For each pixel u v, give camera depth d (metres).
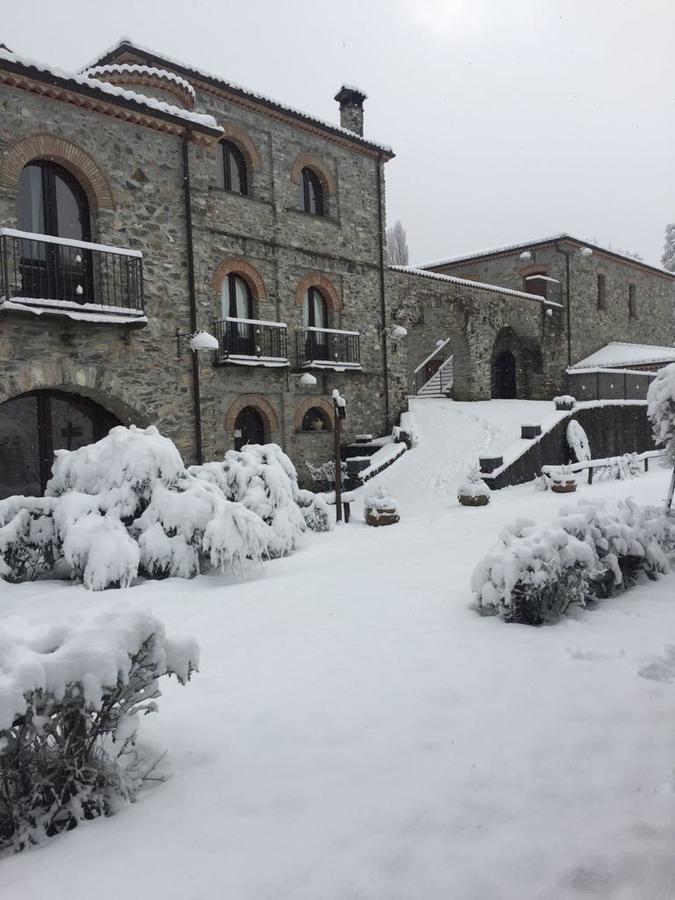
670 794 2.79
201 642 5.24
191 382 13.66
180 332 13.39
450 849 2.48
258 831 2.64
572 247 27.36
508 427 18.48
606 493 13.62
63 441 12.68
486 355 23.08
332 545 9.62
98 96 11.82
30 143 11.27
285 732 3.53
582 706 3.66
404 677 4.20
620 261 30.42
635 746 3.21
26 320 11.15
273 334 16.31
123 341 12.51
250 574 7.88
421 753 3.23
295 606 6.16
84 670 2.73
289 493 9.63
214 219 15.20
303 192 17.67
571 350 27.28
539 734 3.37
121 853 2.52
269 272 16.36
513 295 24.20
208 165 15.23
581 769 3.02
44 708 2.72
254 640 5.20
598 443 20.06
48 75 11.13
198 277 13.61
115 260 12.28
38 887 2.34
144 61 14.38
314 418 17.91
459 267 30.06
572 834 2.55
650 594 5.86
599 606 5.59
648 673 4.12
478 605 5.66
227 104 15.65
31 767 2.75
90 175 12.01
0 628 2.94
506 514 11.74
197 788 2.99
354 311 18.61
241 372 15.58
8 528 7.83
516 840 2.52
